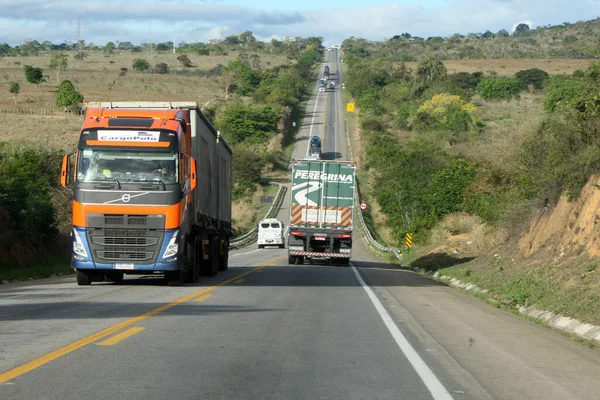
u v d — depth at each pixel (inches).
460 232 2546.8
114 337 562.9
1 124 4552.2
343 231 1925.4
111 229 1024.2
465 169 2923.2
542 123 1473.9
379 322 725.9
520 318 852.6
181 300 863.1
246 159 5270.7
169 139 1036.5
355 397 395.9
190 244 1138.0
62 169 1033.5
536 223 1364.4
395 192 3176.7
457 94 7135.8
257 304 858.8
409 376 456.8
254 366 473.4
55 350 501.0
